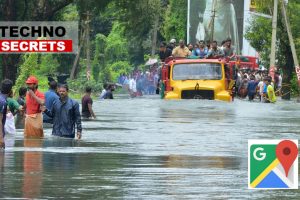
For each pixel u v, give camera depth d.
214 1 134.50
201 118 47.47
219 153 29.23
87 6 99.81
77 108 35.00
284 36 107.62
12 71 96.50
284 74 107.88
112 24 173.88
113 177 22.77
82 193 20.11
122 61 169.88
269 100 77.81
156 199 19.44
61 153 28.88
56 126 35.50
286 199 19.48
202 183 21.83
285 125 43.03
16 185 21.22
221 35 135.62
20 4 98.62
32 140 34.34
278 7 108.88
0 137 30.34
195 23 136.25
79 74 139.62
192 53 70.62
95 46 161.25
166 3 173.62
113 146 31.55
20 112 37.12
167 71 66.31
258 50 111.31
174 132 37.97
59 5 98.19
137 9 102.81
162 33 165.88
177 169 24.59
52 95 38.50
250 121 45.72
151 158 27.47
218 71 65.75
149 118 47.16
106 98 75.31
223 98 65.25
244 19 134.75
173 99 65.44
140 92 105.00
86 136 35.94
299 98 99.00
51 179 22.30
